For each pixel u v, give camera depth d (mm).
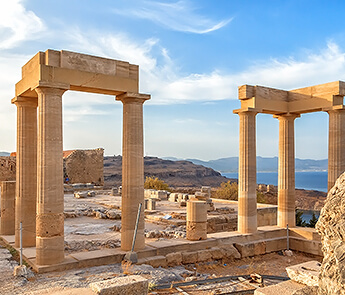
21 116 13664
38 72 11359
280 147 19281
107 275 10656
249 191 17188
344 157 16344
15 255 12883
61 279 10109
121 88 12805
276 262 15758
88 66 12203
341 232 3988
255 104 17172
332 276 3855
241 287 10766
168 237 16891
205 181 132875
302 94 18000
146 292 7000
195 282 10945
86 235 17062
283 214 18938
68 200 31406
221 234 16703
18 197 13539
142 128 13414
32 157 13742
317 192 82062
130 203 13086
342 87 16312
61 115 11758
